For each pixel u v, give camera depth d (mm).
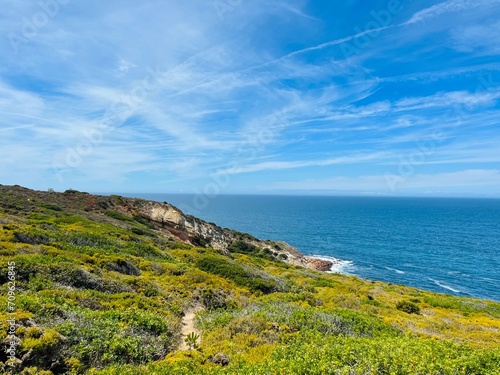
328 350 8852
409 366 7602
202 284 21969
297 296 22969
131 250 28375
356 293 32500
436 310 28641
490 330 21016
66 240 25109
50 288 13648
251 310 16172
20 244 18922
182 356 9953
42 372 7371
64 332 9258
